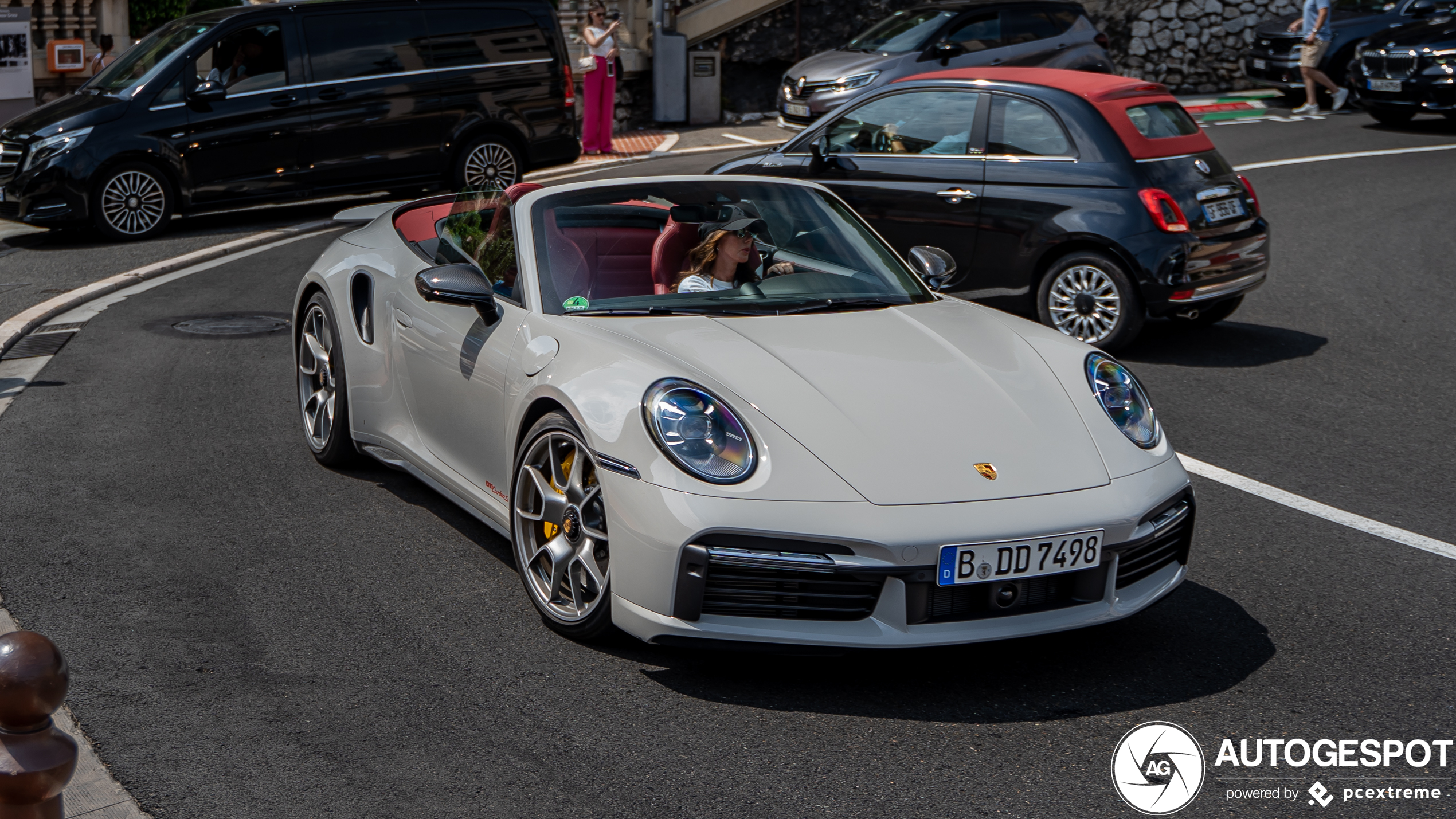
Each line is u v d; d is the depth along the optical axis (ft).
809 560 10.27
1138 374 23.17
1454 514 16.17
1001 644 12.01
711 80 61.67
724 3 62.80
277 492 16.01
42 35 51.11
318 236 37.50
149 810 8.89
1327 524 15.69
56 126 35.53
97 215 35.83
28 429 18.45
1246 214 24.29
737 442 10.69
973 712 10.64
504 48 42.68
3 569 13.24
